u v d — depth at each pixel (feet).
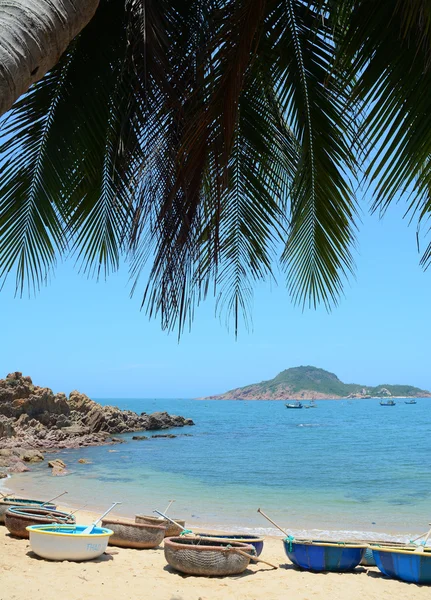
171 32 12.86
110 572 28.27
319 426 285.02
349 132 15.07
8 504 40.52
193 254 12.84
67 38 7.20
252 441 181.47
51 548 29.48
